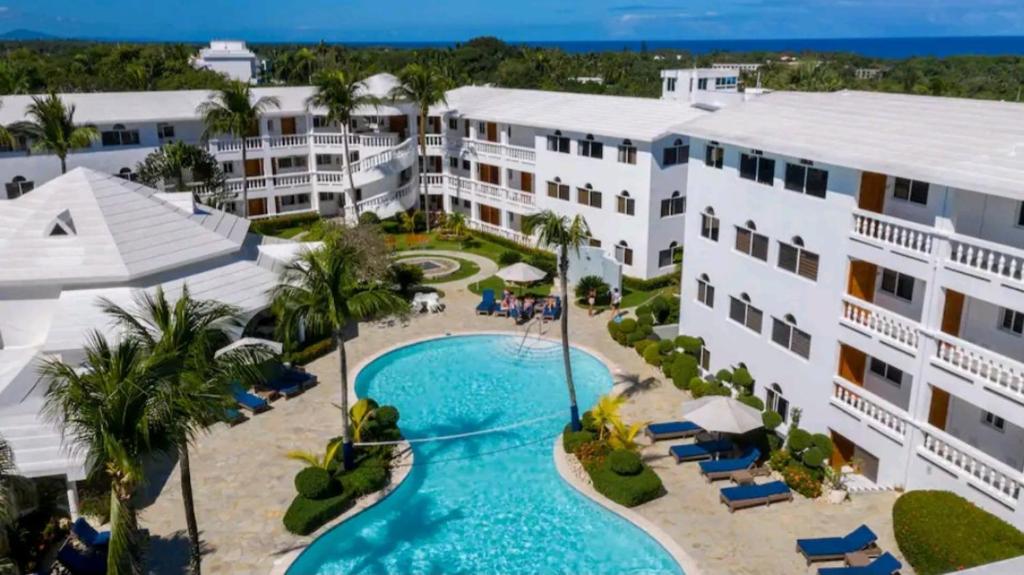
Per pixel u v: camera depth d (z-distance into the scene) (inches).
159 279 1424.7
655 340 1528.1
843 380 1051.9
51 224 1402.6
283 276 1059.9
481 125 2485.2
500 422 1290.6
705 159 1315.2
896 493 988.6
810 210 1072.8
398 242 2346.2
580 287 1825.8
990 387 839.1
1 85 2812.5
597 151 1951.3
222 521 993.5
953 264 869.8
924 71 6146.7
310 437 1209.4
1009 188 770.8
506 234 2330.2
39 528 960.3
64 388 701.9
